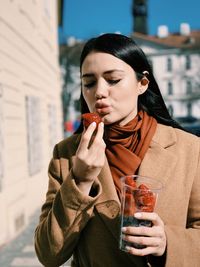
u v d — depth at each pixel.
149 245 1.26
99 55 1.51
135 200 1.25
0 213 5.55
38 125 8.41
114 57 1.50
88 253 1.54
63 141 1.77
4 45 5.89
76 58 38.75
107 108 1.52
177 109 56.38
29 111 7.45
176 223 1.50
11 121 6.20
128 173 1.55
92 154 1.33
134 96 1.57
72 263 1.67
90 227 1.53
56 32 12.20
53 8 11.70
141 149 1.59
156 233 1.25
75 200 1.37
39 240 1.51
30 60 7.86
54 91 11.41
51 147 10.26
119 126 1.58
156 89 1.76
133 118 1.62
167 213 1.50
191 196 1.55
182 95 56.06
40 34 9.12
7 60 6.04
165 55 56.53
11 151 6.18
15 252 5.50
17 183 6.55
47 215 1.56
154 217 1.25
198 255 1.40
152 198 1.26
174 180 1.54
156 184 1.35
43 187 8.98
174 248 1.35
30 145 7.47
